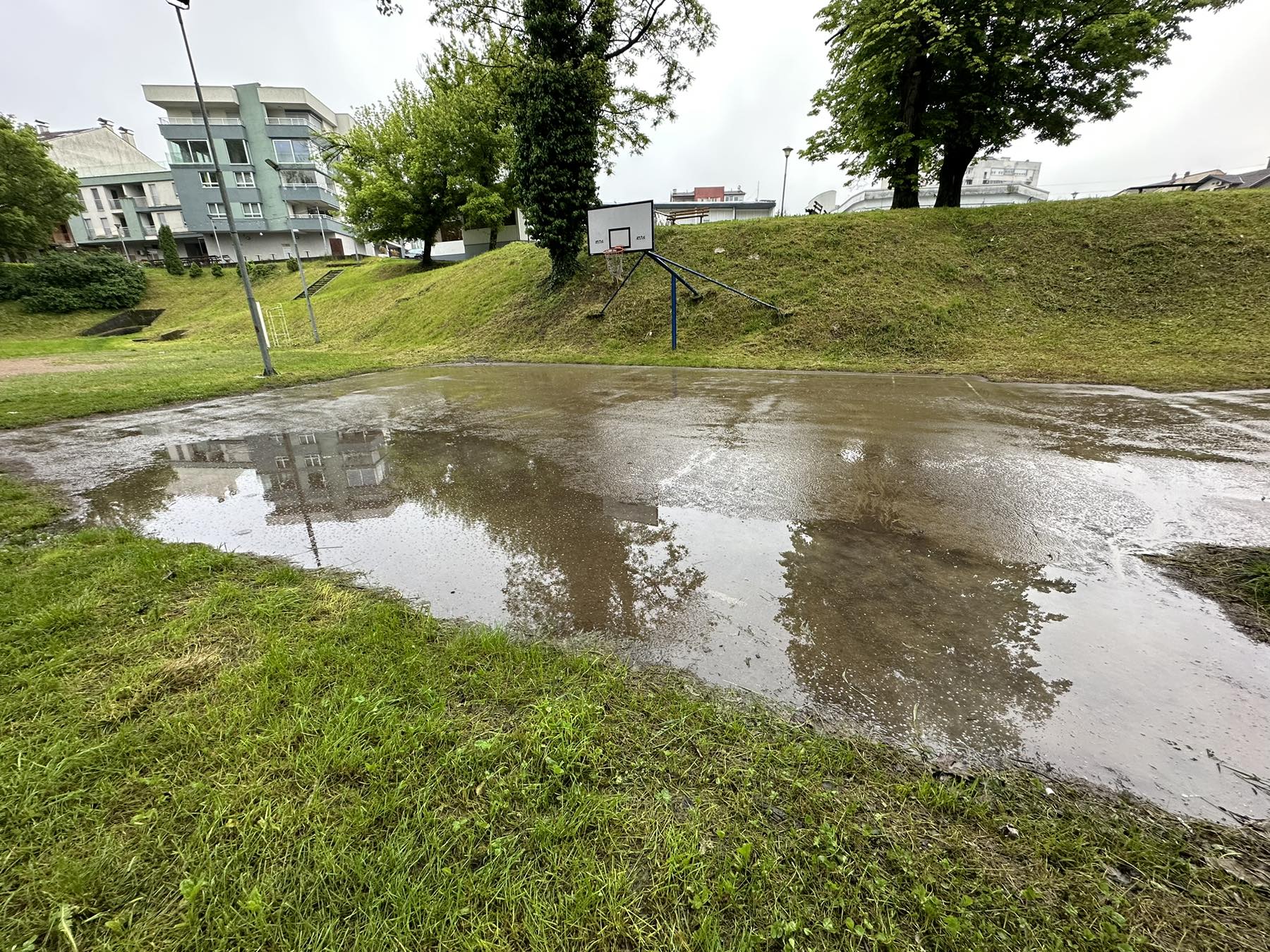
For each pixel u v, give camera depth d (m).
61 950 1.26
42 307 31.09
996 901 1.32
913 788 1.63
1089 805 1.58
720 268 13.76
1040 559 3.08
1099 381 7.74
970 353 9.75
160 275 36.59
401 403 8.55
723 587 2.87
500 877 1.39
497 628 2.53
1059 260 11.44
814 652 2.31
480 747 1.77
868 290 11.80
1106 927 1.26
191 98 37.91
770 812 1.56
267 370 11.33
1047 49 13.72
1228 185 34.09
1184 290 9.96
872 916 1.28
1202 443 5.07
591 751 1.77
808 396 7.77
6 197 30.69
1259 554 3.01
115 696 2.06
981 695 2.04
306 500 4.40
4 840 1.51
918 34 13.36
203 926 1.30
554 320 14.47
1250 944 1.23
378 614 2.58
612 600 2.77
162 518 4.07
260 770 1.71
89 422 7.63
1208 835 1.49
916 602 2.68
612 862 1.43
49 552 3.36
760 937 1.24
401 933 1.26
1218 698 2.01
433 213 26.77
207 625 2.52
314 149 39.91
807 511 3.86
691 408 7.33
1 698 2.05
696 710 1.96
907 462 4.83
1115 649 2.30
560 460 5.23
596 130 15.16
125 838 1.51
